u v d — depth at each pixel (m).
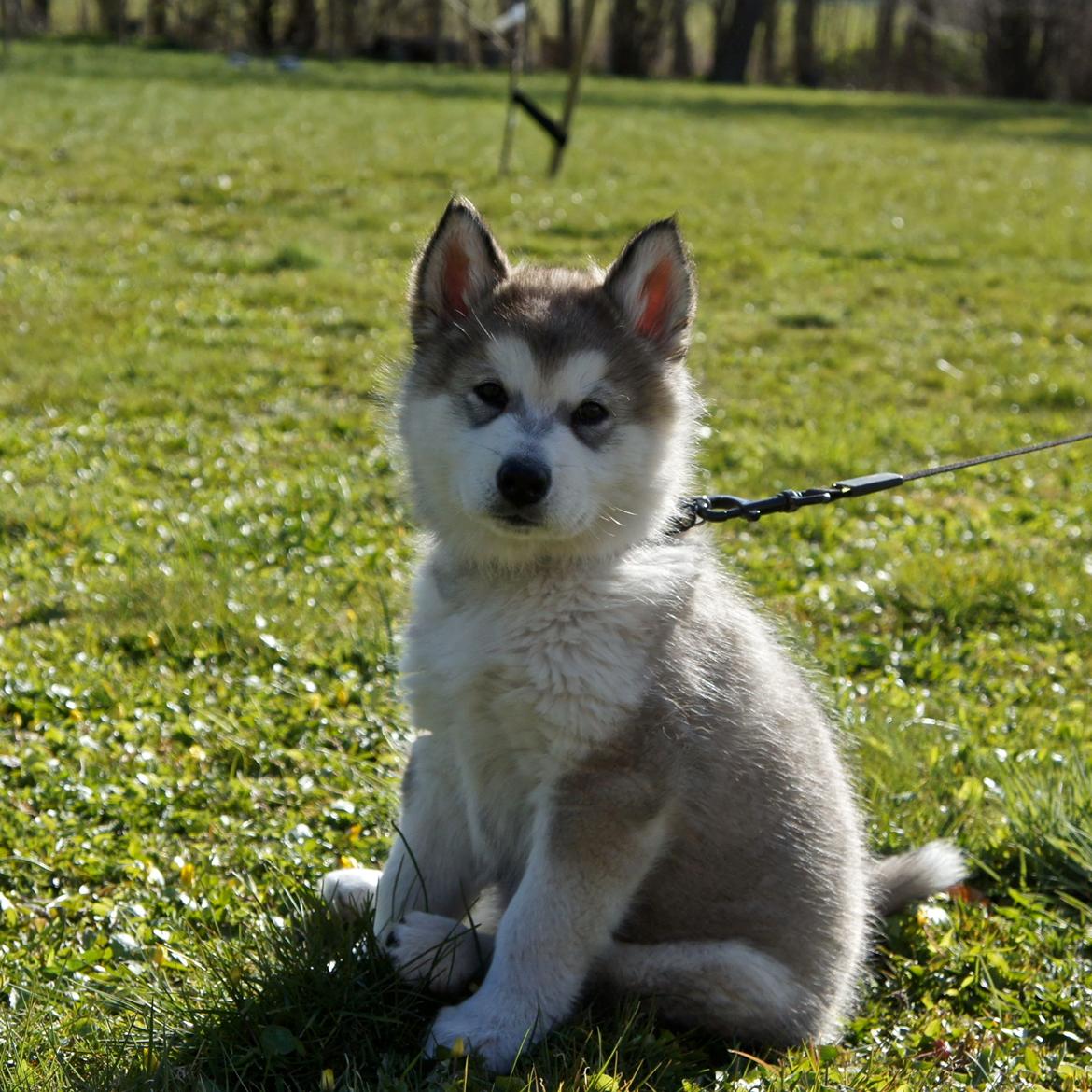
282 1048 1.16
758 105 9.56
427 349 1.30
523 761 1.22
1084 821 1.44
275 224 4.31
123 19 10.98
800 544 2.07
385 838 1.41
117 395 2.62
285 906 1.30
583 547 1.24
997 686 1.74
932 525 2.21
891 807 1.46
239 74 8.84
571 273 1.34
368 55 11.52
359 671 1.68
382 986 1.21
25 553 1.89
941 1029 1.25
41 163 4.96
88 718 1.57
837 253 4.52
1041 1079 1.21
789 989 1.22
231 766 1.51
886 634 1.86
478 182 5.21
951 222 5.14
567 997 1.20
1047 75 12.48
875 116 9.27
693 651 1.22
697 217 4.92
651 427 1.28
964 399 3.00
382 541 1.99
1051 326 3.73
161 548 1.93
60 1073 1.14
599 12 12.60
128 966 1.25
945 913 1.36
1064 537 2.19
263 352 2.96
